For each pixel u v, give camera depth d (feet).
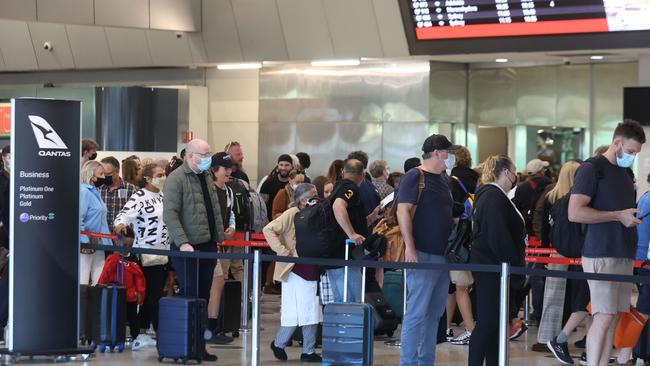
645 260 37.09
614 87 64.08
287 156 59.67
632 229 31.86
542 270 31.32
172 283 47.01
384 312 44.78
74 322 37.70
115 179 45.88
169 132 77.41
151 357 39.01
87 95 77.46
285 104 75.87
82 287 40.01
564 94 66.18
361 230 38.65
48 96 80.12
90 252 41.22
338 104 73.10
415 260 33.04
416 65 69.05
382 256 42.09
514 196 50.42
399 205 33.14
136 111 76.48
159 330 37.93
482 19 61.52
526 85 67.77
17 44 86.17
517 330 44.55
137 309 41.83
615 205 31.58
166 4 73.31
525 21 60.23
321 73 73.92
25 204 36.76
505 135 68.74
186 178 38.50
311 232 38.19
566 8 58.75
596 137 64.95
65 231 37.17
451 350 42.39
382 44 66.69
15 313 37.09
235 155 54.49
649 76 62.18
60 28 82.43
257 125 77.46
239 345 42.60
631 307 35.47
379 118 71.00
